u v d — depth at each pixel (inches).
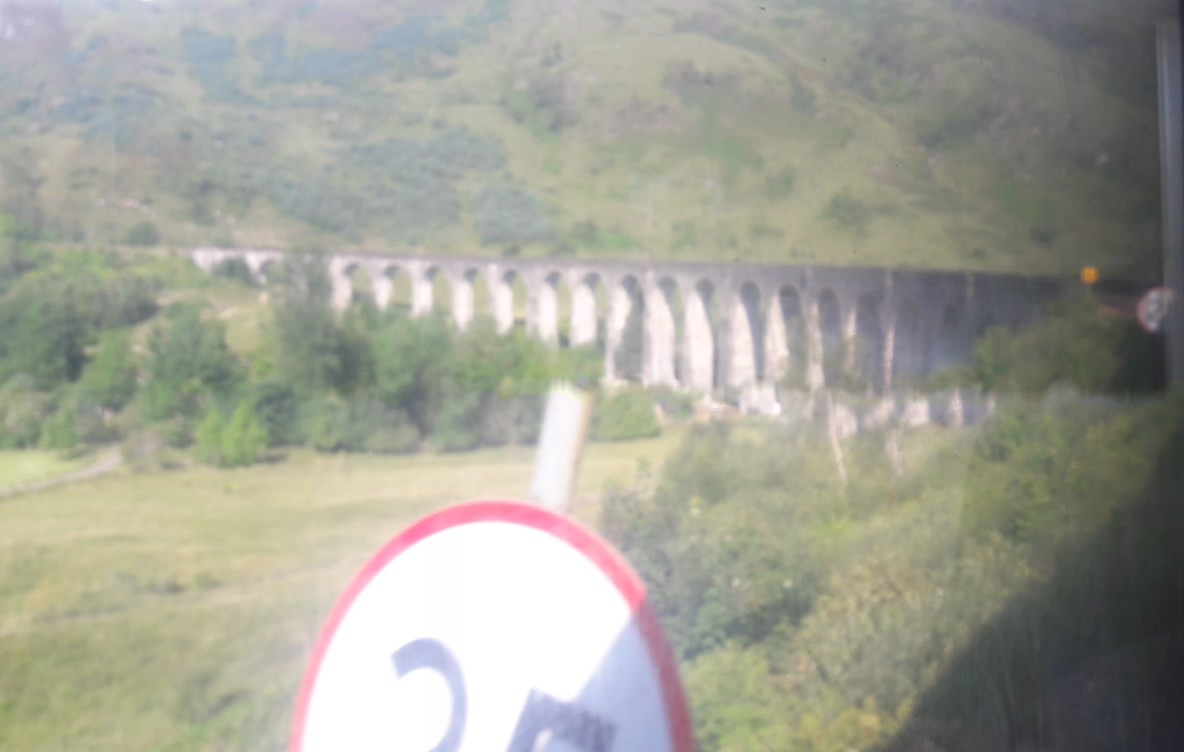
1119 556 165.9
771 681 137.9
